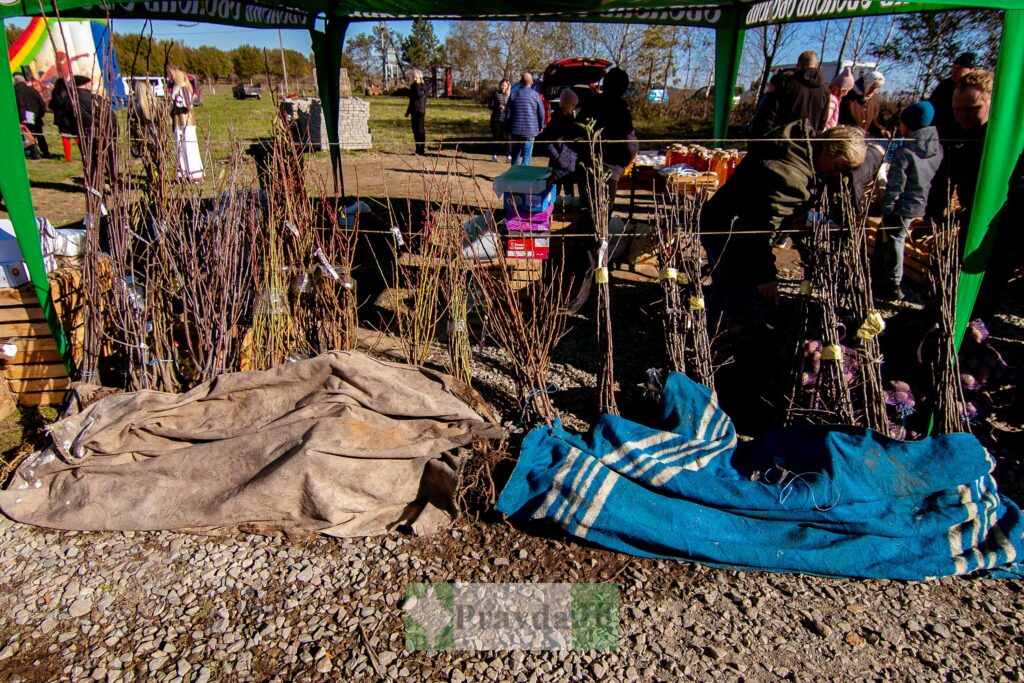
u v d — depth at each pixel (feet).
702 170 26.40
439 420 10.80
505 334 12.29
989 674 7.86
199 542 9.84
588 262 17.25
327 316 12.64
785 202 12.69
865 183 14.12
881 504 9.64
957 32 46.26
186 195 12.09
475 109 79.82
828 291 10.95
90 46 32.09
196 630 8.44
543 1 17.46
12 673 7.82
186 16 18.58
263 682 7.71
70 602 8.82
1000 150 10.94
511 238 15.25
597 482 9.84
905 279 20.53
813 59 21.06
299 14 24.76
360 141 45.50
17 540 9.85
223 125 53.01
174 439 10.48
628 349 16.35
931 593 9.01
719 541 9.45
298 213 12.53
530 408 11.99
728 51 26.25
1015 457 11.83
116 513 9.92
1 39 10.68
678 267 12.36
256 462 10.00
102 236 14.58
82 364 11.84
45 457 10.39
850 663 7.99
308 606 8.82
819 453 10.02
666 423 11.64
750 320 14.14
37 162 39.68
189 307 11.90
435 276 12.73
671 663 7.97
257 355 12.08
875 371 10.85
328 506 9.67
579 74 51.90
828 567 9.19
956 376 10.98
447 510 10.26
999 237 13.66
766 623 8.56
